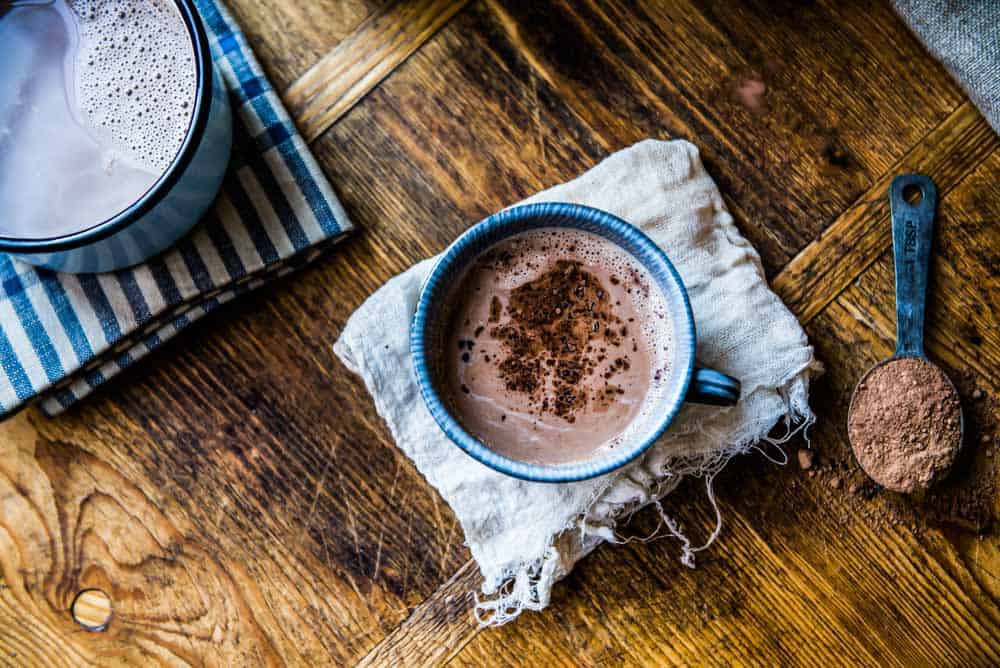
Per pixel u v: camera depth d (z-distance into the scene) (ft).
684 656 1.64
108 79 1.54
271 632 1.65
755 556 1.63
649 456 1.59
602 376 1.53
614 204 1.61
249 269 1.61
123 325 1.61
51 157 1.53
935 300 1.65
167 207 1.50
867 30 1.65
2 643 1.65
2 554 1.65
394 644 1.64
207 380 1.65
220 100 1.51
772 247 1.65
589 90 1.66
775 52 1.65
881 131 1.65
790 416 1.61
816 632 1.63
